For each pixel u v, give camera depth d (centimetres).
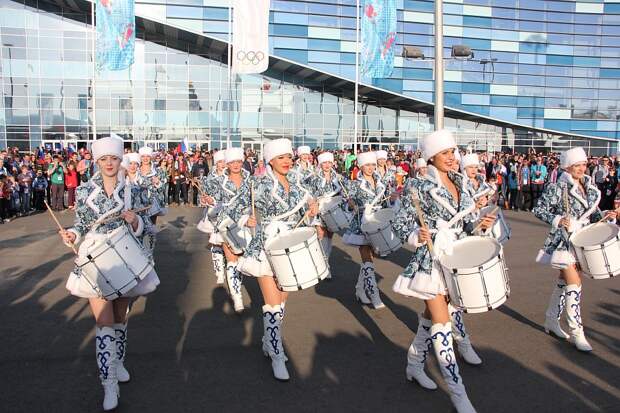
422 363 437
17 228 1346
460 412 377
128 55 1934
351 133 3366
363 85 3209
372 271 663
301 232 483
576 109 3741
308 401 412
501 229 693
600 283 769
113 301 438
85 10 2953
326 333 567
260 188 486
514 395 418
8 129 2955
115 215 419
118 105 3031
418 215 396
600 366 474
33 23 2936
